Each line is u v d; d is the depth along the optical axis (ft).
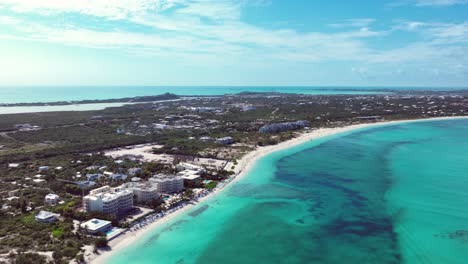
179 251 320.70
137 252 315.37
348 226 378.73
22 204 390.21
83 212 380.78
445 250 326.24
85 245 320.09
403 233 361.92
